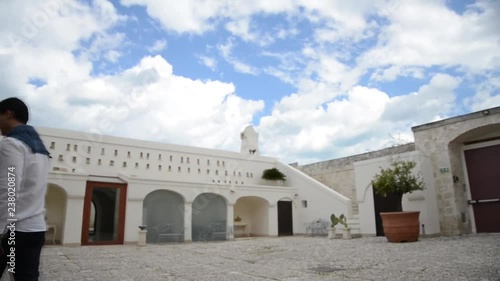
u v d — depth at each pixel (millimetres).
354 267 6379
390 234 11781
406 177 12414
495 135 14336
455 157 15055
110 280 5684
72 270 6938
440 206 14656
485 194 14539
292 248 11273
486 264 5945
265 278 5500
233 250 11281
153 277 5910
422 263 6457
